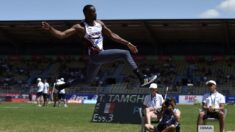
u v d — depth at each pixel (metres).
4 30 62.12
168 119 14.22
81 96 54.84
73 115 28.61
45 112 31.67
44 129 18.89
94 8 7.98
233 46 62.91
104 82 61.75
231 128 19.95
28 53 68.75
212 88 16.11
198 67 63.28
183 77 61.66
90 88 55.03
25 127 19.70
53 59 67.94
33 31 61.28
